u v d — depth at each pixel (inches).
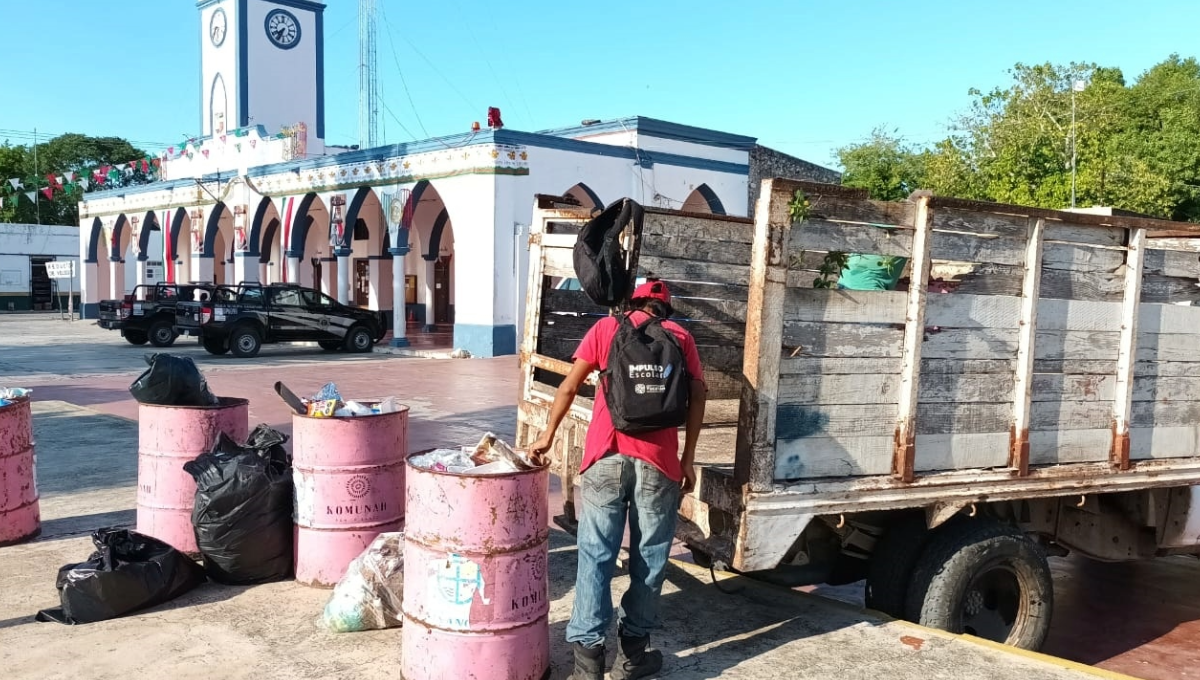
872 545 190.2
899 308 169.9
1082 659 212.4
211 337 864.3
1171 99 1379.2
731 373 272.7
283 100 1342.3
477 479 145.1
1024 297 181.5
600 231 168.6
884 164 1534.2
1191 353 206.8
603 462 148.9
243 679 159.9
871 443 169.2
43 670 163.9
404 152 920.3
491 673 147.1
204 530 201.6
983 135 991.0
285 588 205.2
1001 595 192.1
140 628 182.9
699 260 251.4
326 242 1376.7
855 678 158.6
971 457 178.9
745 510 157.1
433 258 1160.8
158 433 225.5
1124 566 290.7
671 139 982.4
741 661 165.5
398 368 751.1
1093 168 853.2
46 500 297.0
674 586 207.6
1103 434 194.5
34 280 1813.5
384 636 178.7
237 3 1285.7
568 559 228.4
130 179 1624.0
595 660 149.5
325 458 201.2
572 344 247.8
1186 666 207.9
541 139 864.3
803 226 159.6
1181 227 197.3
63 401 540.1
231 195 1173.1
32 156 2431.1
